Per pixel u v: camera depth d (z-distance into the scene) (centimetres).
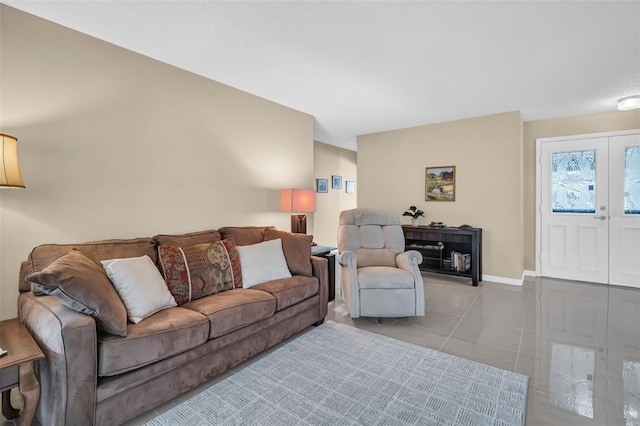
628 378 201
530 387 193
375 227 354
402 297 288
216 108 316
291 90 343
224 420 163
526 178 479
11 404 172
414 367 215
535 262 475
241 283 257
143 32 228
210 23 216
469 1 192
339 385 194
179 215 286
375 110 416
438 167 483
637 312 320
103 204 237
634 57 264
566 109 412
